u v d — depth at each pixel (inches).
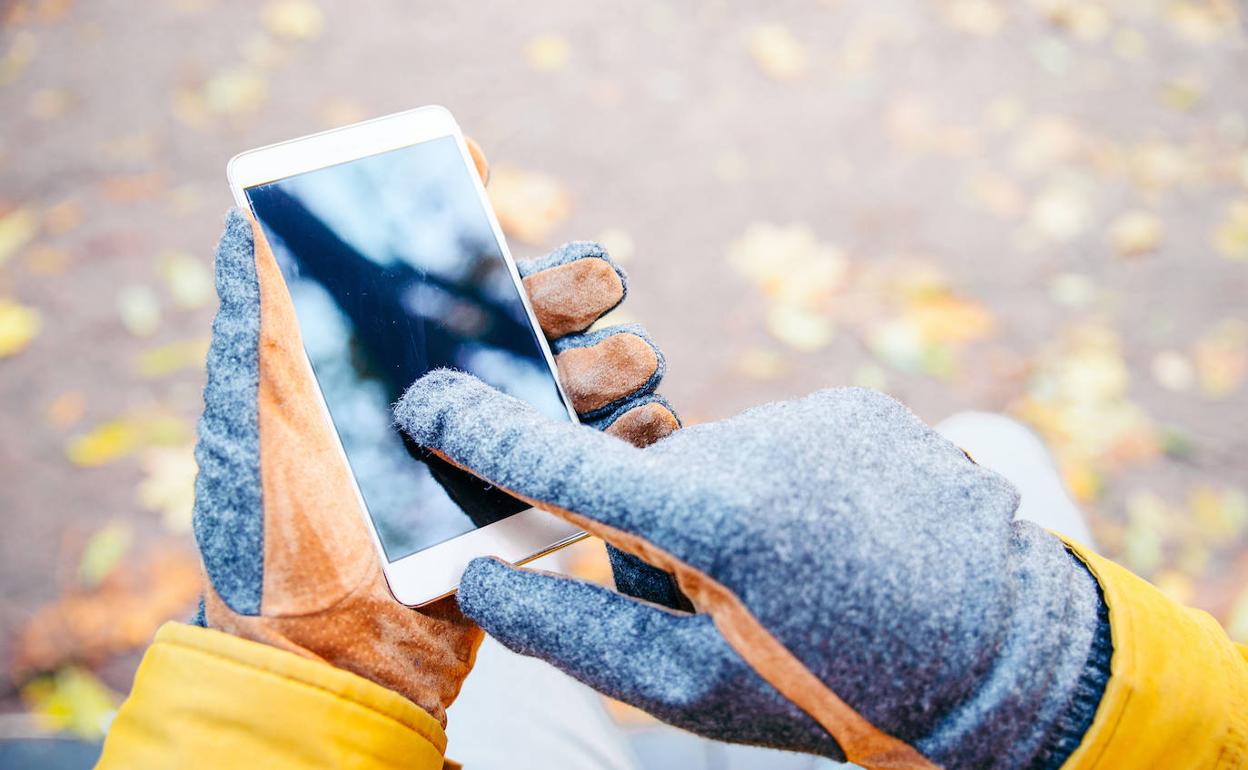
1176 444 26.0
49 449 24.3
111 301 25.5
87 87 28.0
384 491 15.9
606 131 29.0
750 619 12.8
